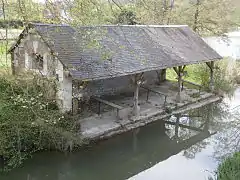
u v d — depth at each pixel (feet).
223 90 71.61
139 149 45.39
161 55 55.26
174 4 88.69
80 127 43.80
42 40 43.93
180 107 57.62
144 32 59.06
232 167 30.32
